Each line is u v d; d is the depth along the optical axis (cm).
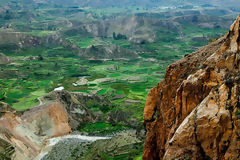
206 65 3459
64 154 7381
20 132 7744
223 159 2609
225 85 2869
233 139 2586
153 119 4641
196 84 3325
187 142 2855
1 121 7525
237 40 3175
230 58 3106
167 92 4331
